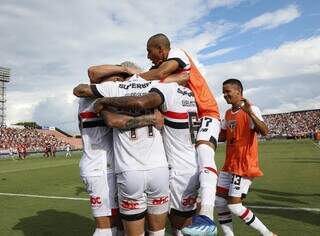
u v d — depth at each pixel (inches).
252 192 419.8
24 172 813.2
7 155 2037.4
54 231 265.0
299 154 1141.1
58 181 602.2
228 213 214.8
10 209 352.8
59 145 2578.7
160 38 154.6
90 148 151.9
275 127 3481.8
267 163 838.5
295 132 3233.3
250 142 206.4
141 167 139.4
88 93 144.7
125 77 156.6
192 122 156.6
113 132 145.3
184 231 130.9
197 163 156.3
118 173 142.6
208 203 140.5
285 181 515.5
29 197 430.0
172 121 151.2
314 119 3427.7
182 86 156.9
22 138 2493.8
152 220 147.0
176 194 156.3
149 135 141.6
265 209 323.0
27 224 287.4
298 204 343.0
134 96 136.6
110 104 137.6
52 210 344.2
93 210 153.2
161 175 142.6
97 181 150.3
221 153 1432.1
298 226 259.4
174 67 151.4
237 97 211.8
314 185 468.1
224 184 212.1
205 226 130.3
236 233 245.0
